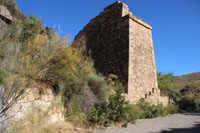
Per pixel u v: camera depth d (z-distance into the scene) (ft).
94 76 33.37
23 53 18.95
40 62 19.70
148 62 49.96
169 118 38.32
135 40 46.96
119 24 49.44
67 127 23.22
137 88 43.75
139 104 40.93
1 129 15.14
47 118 21.68
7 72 16.15
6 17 25.03
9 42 18.78
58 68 23.48
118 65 45.78
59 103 25.09
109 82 39.40
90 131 23.62
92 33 60.85
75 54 29.32
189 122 32.63
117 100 30.94
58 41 22.91
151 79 49.75
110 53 49.75
